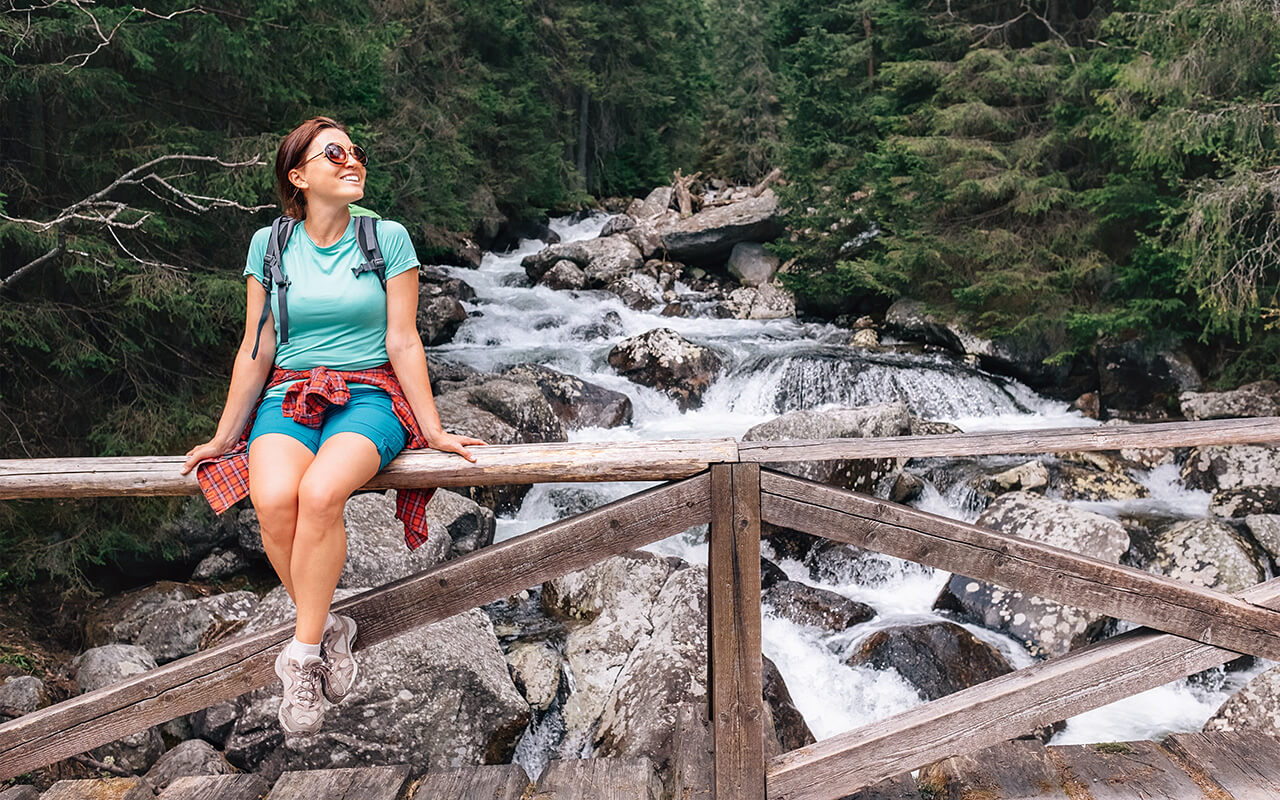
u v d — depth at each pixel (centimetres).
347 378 235
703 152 3297
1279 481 849
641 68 2914
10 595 688
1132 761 296
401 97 1831
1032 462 882
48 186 809
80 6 681
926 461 955
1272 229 1046
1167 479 923
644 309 1691
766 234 1912
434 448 240
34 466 234
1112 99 1144
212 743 496
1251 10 990
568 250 1909
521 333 1498
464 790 295
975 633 625
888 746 255
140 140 825
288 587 227
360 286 235
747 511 241
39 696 534
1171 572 679
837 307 1658
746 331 1534
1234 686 584
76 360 750
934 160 1434
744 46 3281
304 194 239
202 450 235
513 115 2281
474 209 2058
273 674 249
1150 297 1211
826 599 653
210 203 812
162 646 609
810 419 938
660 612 588
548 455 237
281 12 846
